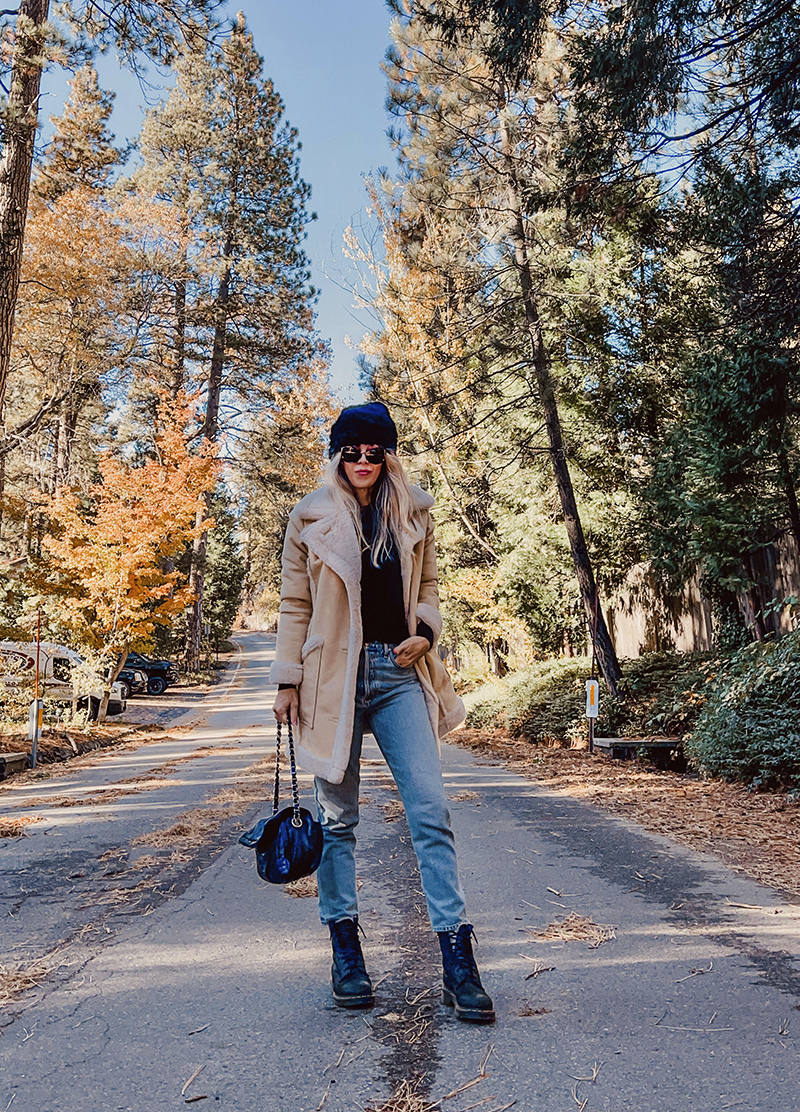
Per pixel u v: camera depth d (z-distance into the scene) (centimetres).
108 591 1731
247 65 3394
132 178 3391
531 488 1580
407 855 494
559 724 1241
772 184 780
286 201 3497
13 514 1864
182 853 507
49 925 362
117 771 995
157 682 3008
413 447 1842
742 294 809
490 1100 199
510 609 1825
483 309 1351
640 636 1563
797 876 433
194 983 286
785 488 969
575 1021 246
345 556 271
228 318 3509
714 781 788
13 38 1092
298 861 252
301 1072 216
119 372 2928
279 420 3547
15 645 1524
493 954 311
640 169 882
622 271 1274
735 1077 209
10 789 845
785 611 1063
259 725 1777
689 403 1082
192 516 1897
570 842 530
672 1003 259
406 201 1468
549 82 1169
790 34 724
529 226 1256
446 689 292
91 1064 223
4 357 1142
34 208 2117
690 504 1026
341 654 272
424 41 1239
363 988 259
